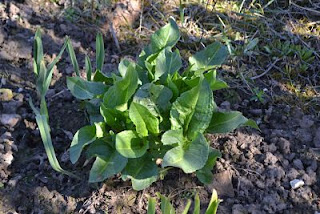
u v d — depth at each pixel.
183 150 0.53
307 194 0.59
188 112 0.55
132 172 0.54
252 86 0.72
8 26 0.76
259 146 0.63
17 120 0.65
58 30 0.77
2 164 0.60
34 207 0.57
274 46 0.76
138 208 0.57
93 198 0.57
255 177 0.60
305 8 0.80
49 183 0.59
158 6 0.81
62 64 0.73
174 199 0.58
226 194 0.58
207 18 0.80
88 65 0.61
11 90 0.69
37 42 0.59
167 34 0.62
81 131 0.55
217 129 0.56
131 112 0.54
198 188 0.59
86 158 0.60
